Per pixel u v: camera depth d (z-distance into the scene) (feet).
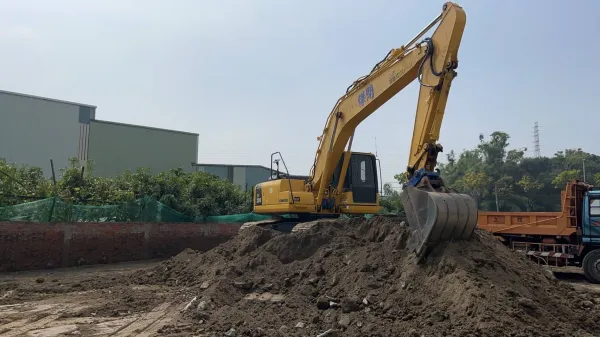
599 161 217.77
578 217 48.37
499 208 176.35
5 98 105.19
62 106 114.01
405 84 32.09
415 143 28.50
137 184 70.03
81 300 30.89
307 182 44.70
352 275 26.73
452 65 26.89
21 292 33.68
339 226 35.37
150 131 118.42
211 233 66.03
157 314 26.55
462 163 212.23
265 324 23.04
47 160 110.63
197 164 126.93
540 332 18.69
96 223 52.54
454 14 26.48
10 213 46.73
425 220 24.94
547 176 192.13
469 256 23.27
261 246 36.14
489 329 18.22
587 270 46.29
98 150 110.11
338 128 39.40
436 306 21.09
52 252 48.21
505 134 203.21
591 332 20.57
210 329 22.80
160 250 59.47
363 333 20.35
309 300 26.37
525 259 28.09
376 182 44.98
